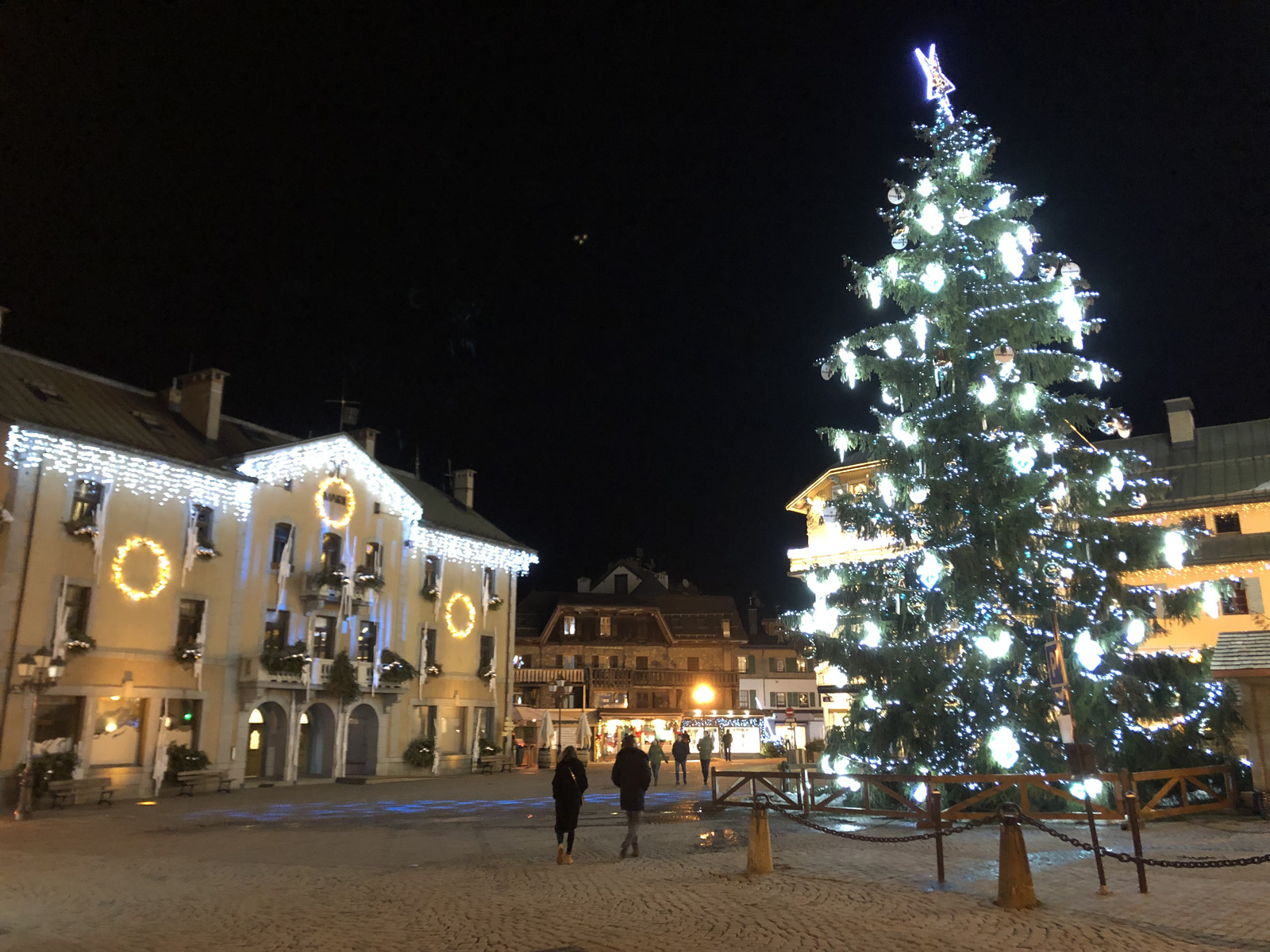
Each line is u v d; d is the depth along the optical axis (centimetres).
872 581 1773
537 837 1591
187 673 2969
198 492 3100
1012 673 1612
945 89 1906
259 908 994
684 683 6588
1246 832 1354
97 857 1423
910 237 1873
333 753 3509
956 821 1480
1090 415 1769
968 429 1716
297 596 3447
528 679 6306
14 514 2544
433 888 1084
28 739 2464
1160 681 1636
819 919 841
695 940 782
